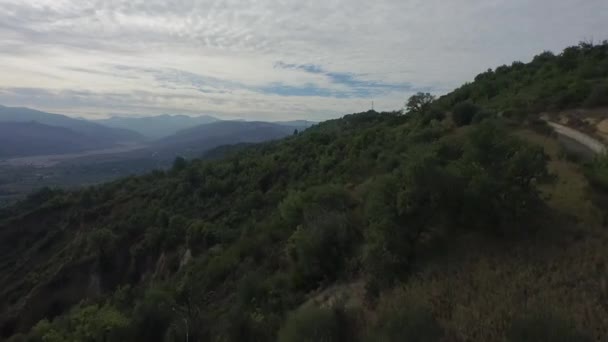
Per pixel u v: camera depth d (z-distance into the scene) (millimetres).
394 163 35906
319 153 70875
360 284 18891
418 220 17453
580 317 10320
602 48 54719
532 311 10625
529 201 16312
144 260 61531
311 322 13984
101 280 60344
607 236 14266
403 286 15336
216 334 20875
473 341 10789
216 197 74562
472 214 16578
